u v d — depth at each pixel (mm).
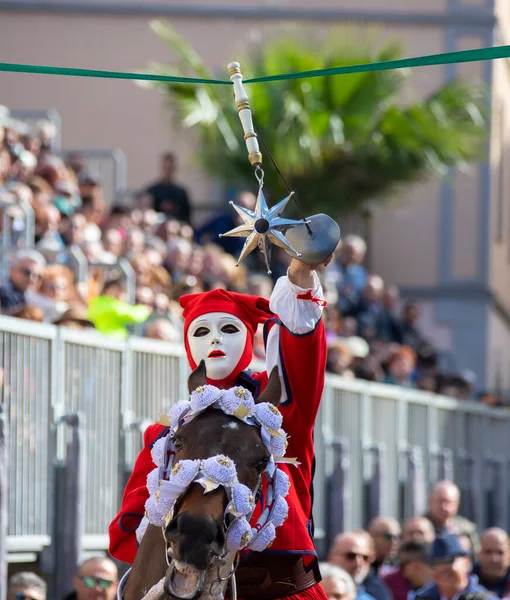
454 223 44969
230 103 37031
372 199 39469
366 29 43781
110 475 16594
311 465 9086
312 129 37062
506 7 47000
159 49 43344
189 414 7867
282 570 8633
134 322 19953
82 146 42875
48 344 15484
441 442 27438
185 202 33375
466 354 44781
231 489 7328
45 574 15328
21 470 14938
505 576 19016
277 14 43656
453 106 39531
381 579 18406
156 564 8125
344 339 26641
